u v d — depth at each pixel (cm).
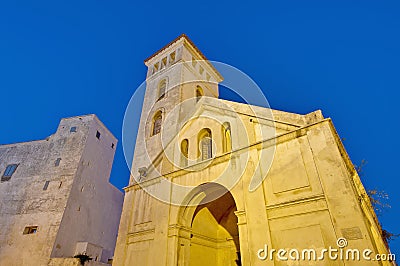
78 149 3281
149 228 1402
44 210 2817
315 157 1064
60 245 2605
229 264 1576
